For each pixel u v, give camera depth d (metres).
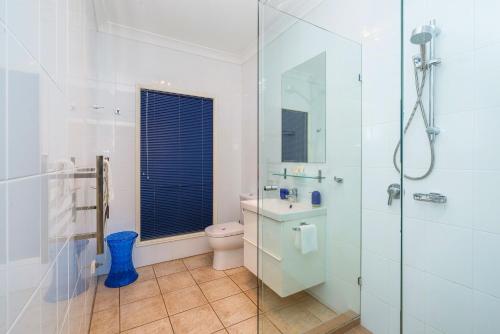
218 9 2.13
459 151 1.07
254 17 2.25
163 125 2.60
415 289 1.26
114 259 2.11
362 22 1.50
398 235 1.33
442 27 1.11
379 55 1.41
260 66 1.85
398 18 1.31
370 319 1.50
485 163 0.99
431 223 1.18
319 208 1.76
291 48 1.91
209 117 2.89
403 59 1.26
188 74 2.72
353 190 1.58
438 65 1.13
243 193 2.99
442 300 1.15
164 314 1.70
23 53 0.48
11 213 0.43
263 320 1.58
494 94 0.96
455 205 1.09
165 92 2.60
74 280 1.02
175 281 2.16
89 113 1.74
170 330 1.54
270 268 1.71
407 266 1.29
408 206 1.28
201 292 1.98
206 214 2.88
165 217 2.63
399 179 1.32
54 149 0.70
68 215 0.90
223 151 2.97
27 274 0.50
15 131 0.44
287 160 1.93
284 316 1.62
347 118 1.60
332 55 1.67
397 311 1.35
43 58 0.60
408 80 1.26
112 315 1.68
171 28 2.42
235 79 3.03
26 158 0.49
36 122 0.55
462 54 1.05
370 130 1.47
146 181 2.52
